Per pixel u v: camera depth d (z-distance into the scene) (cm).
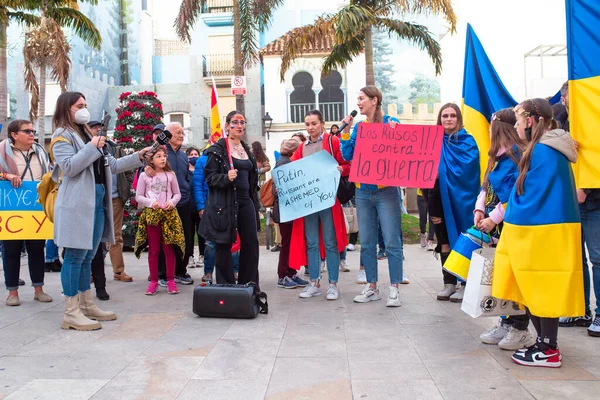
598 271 408
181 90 2497
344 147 537
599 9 403
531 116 338
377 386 303
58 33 1536
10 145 555
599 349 370
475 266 362
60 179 444
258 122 2388
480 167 558
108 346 391
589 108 405
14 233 533
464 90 582
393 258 517
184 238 615
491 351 368
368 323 451
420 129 501
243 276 531
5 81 1461
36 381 318
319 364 344
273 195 641
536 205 323
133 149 978
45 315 498
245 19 1744
